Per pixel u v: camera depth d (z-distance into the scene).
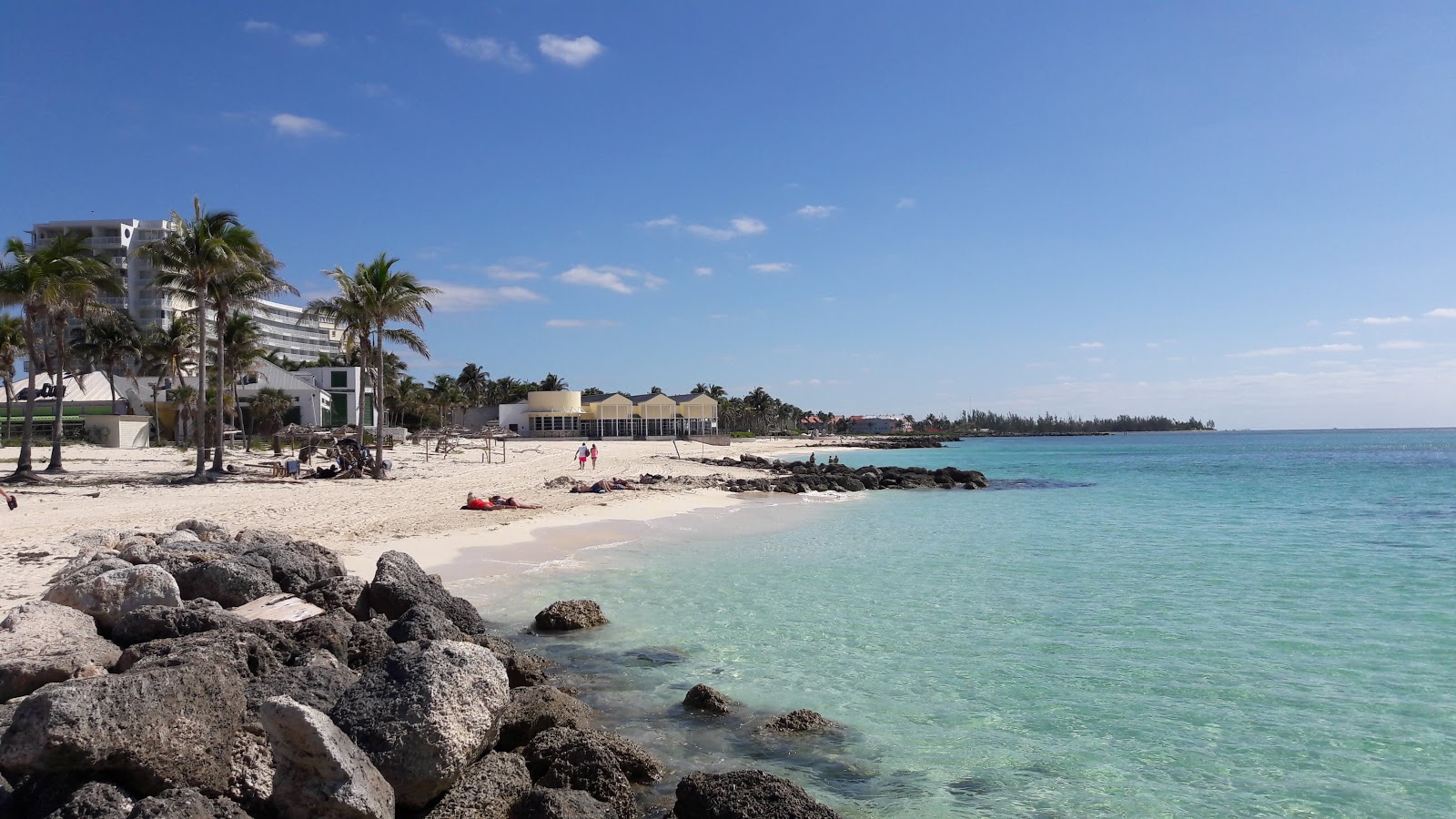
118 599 10.54
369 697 7.23
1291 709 10.41
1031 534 27.22
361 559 18.48
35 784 5.97
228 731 6.72
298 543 15.48
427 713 7.01
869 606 15.95
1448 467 71.69
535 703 9.24
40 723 5.82
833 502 39.69
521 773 7.38
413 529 23.67
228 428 66.81
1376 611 15.81
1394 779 8.44
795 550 23.03
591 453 55.00
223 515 24.97
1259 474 62.72
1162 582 18.52
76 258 37.19
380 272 39.84
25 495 29.70
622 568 19.56
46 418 67.12
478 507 29.14
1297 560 21.89
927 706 10.52
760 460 70.25
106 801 5.78
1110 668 12.12
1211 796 8.09
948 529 28.61
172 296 37.44
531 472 48.94
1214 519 32.22
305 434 54.75
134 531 19.11
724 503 36.75
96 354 69.81
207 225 35.28
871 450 129.75
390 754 6.83
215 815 5.88
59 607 9.68
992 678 11.62
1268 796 8.09
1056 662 12.36
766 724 9.77
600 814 6.94
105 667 8.77
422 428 111.00
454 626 11.55
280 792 6.18
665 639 13.49
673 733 9.52
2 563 15.35
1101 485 52.06
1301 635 13.95
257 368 76.75
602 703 10.48
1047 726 9.86
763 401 185.62
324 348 172.88
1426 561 21.56
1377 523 30.41
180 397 68.81
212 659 7.32
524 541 22.70
